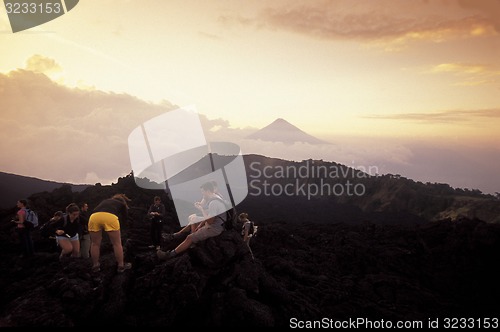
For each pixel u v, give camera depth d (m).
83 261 6.54
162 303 5.79
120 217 6.34
